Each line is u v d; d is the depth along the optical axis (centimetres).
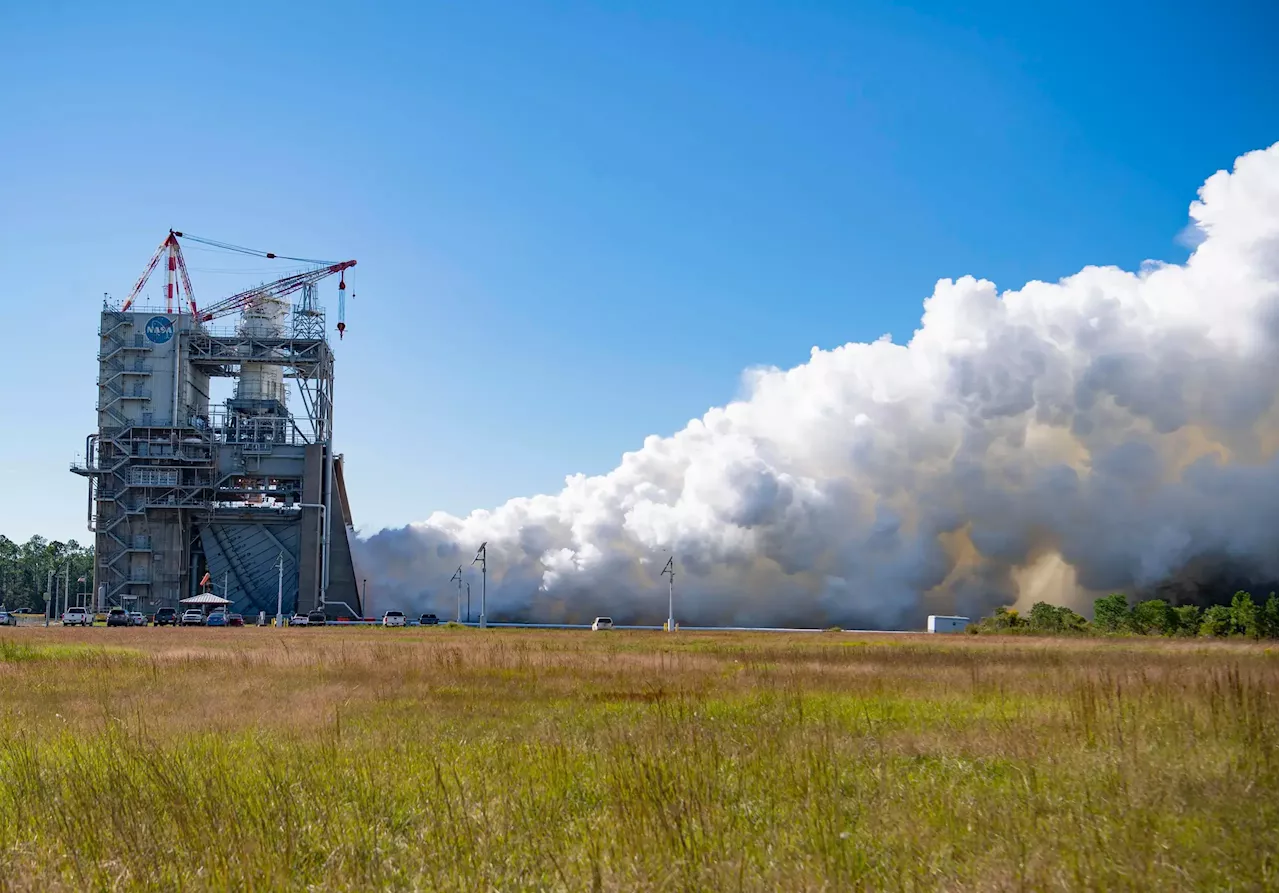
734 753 1803
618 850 1178
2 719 2575
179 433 17162
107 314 17338
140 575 16838
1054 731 2058
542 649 6612
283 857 1184
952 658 5553
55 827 1364
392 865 1216
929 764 1861
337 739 2105
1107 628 13788
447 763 1852
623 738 1942
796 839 1246
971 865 1145
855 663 5044
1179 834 1248
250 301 17688
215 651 5959
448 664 4625
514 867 1177
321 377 17500
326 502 17125
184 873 1150
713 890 1057
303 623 15600
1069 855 1150
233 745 2061
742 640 9856
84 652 5728
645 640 9500
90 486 16950
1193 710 2206
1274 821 1335
